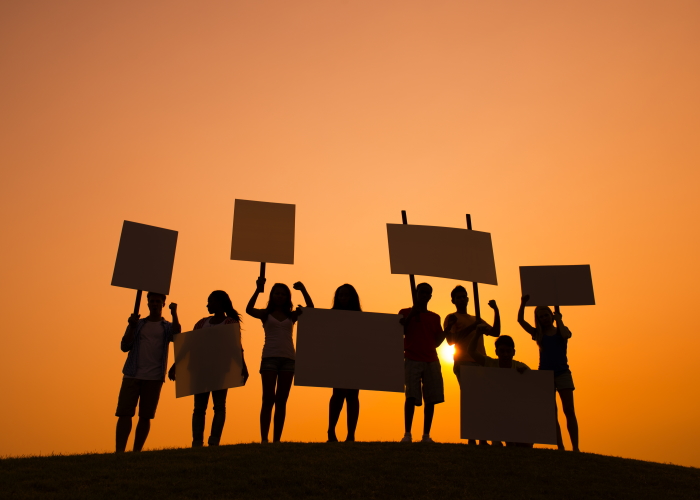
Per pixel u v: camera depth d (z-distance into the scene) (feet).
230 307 34.35
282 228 34.42
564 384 33.65
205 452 28.99
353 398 32.91
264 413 32.01
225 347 32.96
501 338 34.06
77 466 26.09
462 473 27.12
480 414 31.30
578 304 35.19
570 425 33.17
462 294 36.50
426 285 33.27
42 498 21.71
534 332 35.68
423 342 33.55
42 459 27.55
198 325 34.55
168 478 24.75
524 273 36.37
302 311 32.45
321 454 28.73
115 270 32.40
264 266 33.37
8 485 23.13
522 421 31.17
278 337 32.99
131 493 22.84
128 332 32.37
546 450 31.91
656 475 29.14
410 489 24.84
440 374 33.40
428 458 28.76
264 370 32.45
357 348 32.14
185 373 32.63
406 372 33.04
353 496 23.88
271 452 28.81
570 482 26.89
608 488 26.53
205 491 23.47
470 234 35.04
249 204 34.63
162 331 33.50
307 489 24.27
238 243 33.53
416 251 34.01
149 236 33.76
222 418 32.30
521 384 31.76
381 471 26.78
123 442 31.45
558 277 35.99
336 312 32.63
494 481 26.37
